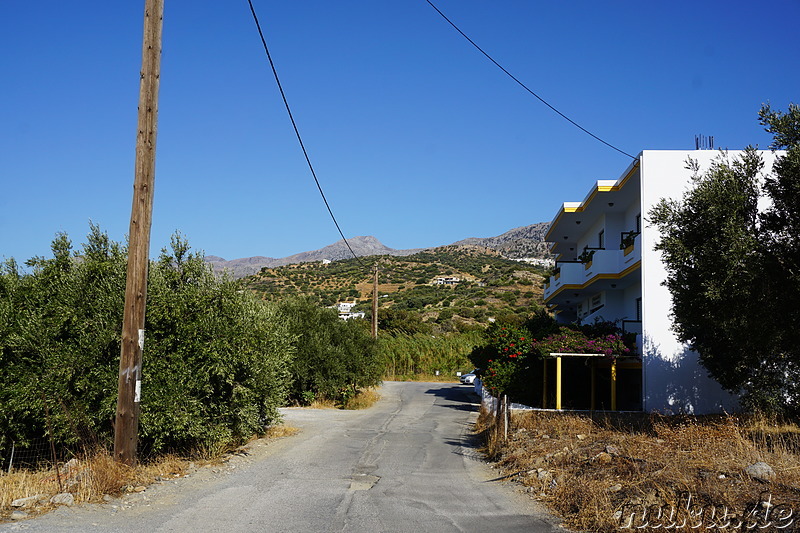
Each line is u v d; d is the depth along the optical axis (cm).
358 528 711
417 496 902
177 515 744
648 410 1875
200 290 1180
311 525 720
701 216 1105
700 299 1120
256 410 1295
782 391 1405
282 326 1456
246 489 915
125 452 927
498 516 777
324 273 11438
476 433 1788
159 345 1095
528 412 1853
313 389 2772
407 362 5506
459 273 12025
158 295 1104
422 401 3225
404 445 1488
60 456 1087
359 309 8106
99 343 1051
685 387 1880
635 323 2300
